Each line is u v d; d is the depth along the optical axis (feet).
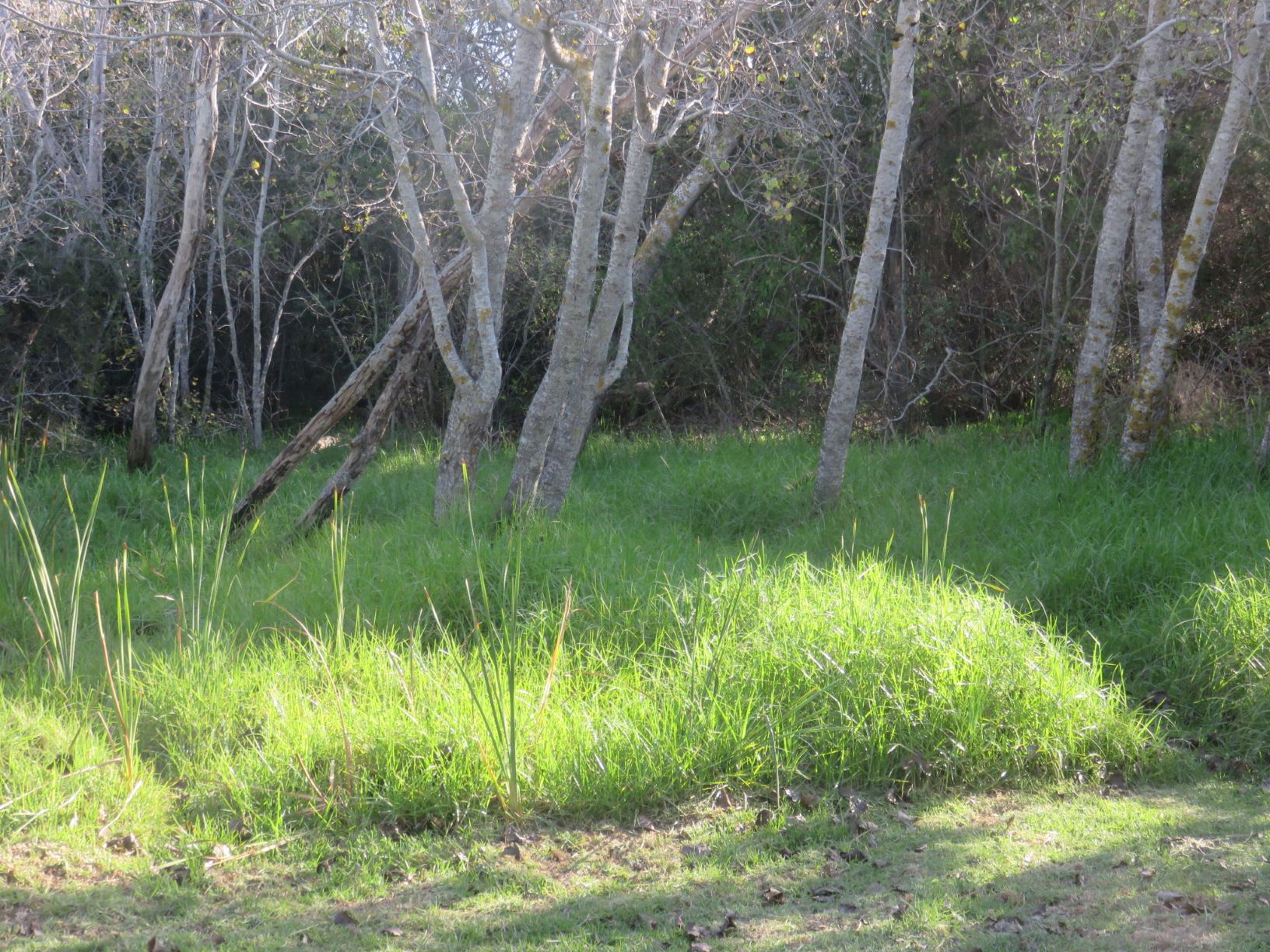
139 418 36.11
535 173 36.17
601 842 13.53
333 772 14.17
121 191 52.80
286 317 58.29
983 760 15.51
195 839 13.21
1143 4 32.91
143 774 14.49
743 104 31.30
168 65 40.16
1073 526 24.43
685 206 34.30
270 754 14.78
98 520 29.43
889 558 23.18
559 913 11.72
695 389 46.70
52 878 12.10
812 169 39.86
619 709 15.80
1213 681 17.79
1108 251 28.81
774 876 12.65
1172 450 29.63
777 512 28.99
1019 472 30.22
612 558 21.71
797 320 43.88
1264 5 26.45
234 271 54.03
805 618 17.75
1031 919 11.55
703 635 17.89
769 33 35.53
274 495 32.83
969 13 39.09
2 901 11.55
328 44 34.60
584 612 19.38
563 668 17.49
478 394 25.81
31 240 43.19
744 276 42.73
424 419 51.55
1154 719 17.30
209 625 18.33
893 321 42.88
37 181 40.96
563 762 14.55
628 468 36.76
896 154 27.17
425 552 22.36
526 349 51.42
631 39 24.57
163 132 44.24
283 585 21.93
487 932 11.32
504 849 13.21
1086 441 29.30
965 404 44.52
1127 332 41.24
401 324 27.48
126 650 18.37
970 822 14.17
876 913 11.72
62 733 15.01
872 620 17.49
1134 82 28.78
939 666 16.51
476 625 17.80
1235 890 12.10
